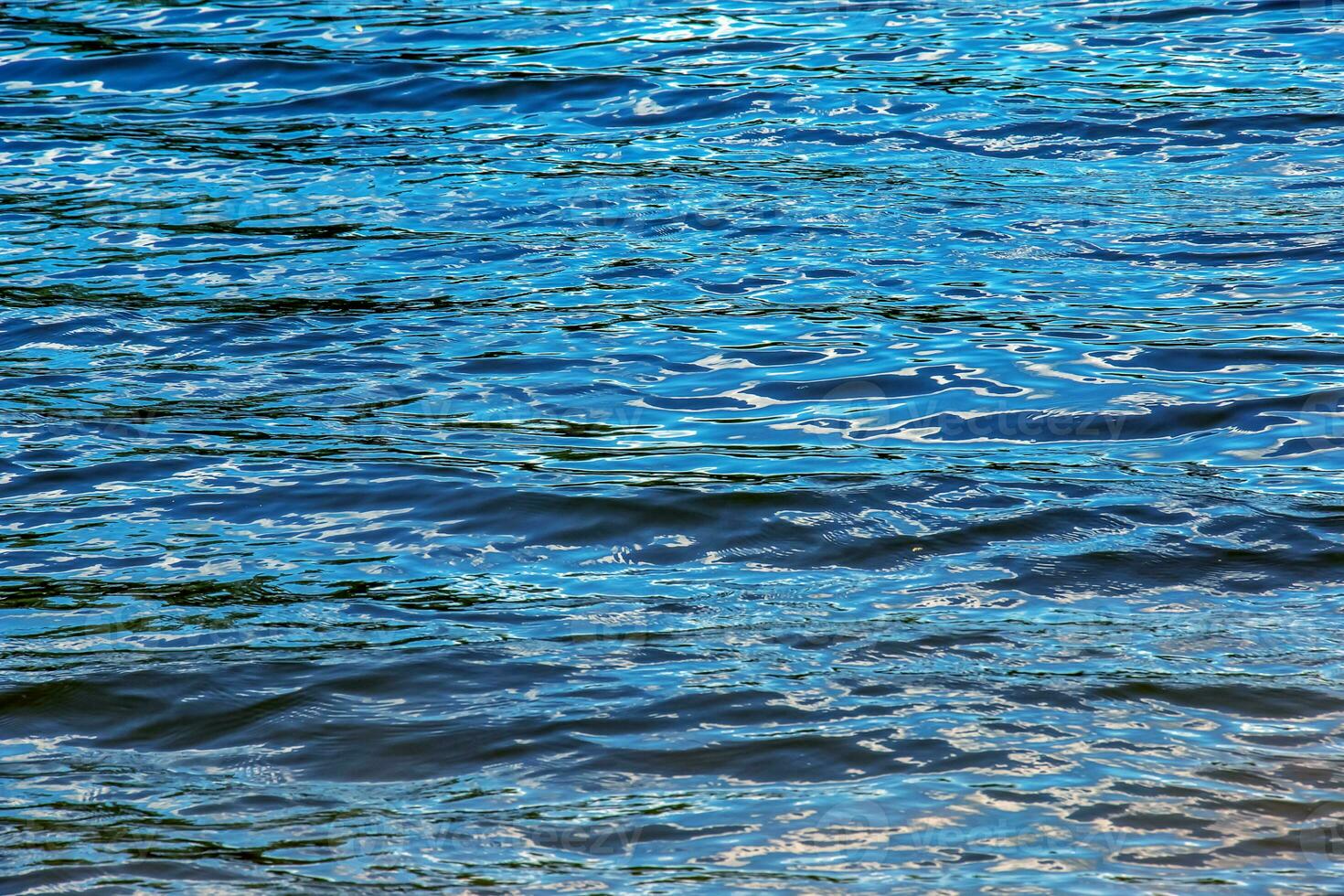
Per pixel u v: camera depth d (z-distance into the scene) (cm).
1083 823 923
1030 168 2420
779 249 2128
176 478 1502
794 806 949
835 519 1373
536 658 1145
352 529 1387
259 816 953
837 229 2191
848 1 3475
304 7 3503
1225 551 1284
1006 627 1174
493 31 3291
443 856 903
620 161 2538
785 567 1300
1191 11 3244
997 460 1489
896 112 2717
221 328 1909
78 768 1014
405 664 1136
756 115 2734
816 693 1083
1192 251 2050
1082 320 1847
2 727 1066
